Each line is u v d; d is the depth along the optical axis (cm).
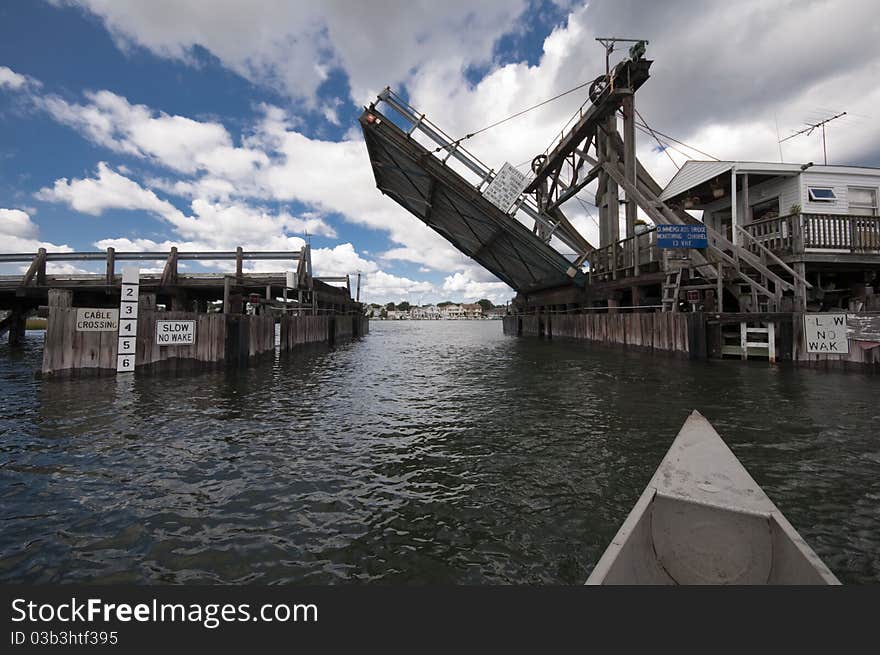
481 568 361
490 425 793
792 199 1764
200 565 369
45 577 354
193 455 628
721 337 1508
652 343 1738
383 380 1352
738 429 706
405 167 2261
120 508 466
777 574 275
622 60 1967
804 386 1025
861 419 746
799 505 452
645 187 2098
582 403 952
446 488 516
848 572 345
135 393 1043
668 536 307
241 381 1262
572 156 2627
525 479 539
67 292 1170
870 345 1162
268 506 471
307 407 948
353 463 601
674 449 389
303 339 2247
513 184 2164
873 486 493
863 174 1748
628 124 2012
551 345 2630
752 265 1509
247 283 1988
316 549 391
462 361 1908
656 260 1877
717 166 1822
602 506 465
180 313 1346
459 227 2720
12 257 1941
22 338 2362
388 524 433
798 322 1303
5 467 573
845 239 1473
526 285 3366
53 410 869
